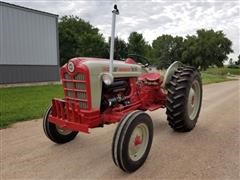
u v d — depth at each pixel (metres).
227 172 3.08
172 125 4.54
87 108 3.29
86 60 3.39
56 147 3.87
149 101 4.58
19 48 12.66
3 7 11.83
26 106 6.62
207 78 23.12
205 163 3.32
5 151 3.69
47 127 3.77
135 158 3.14
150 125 3.33
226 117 5.90
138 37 32.19
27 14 12.84
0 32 11.84
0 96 8.48
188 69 4.72
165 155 3.58
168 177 2.97
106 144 4.02
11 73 12.45
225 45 48.09
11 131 4.61
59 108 3.48
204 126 5.10
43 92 9.70
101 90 3.41
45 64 13.98
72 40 45.41
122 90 3.88
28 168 3.17
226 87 13.87
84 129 3.18
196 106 4.96
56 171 3.11
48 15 13.84
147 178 2.95
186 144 4.02
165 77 4.62
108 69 3.52
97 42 46.09
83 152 3.70
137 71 4.20
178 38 56.88
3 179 2.91
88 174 3.04
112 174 3.05
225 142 4.12
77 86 3.36
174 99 4.36
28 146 3.89
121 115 3.46
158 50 57.47
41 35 13.62
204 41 48.78
